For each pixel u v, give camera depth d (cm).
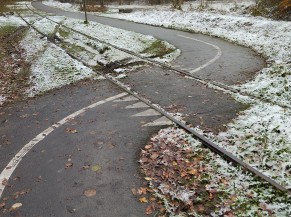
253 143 598
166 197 479
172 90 923
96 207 468
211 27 2123
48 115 813
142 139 652
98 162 580
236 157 550
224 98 838
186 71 1100
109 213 454
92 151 618
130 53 1431
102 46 1544
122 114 777
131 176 534
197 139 629
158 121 726
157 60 1288
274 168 521
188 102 824
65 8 4847
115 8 4325
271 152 563
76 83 1065
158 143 630
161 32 2094
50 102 909
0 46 1848
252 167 519
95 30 2156
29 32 2225
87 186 515
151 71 1139
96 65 1271
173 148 607
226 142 613
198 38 1816
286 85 874
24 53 1611
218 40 1733
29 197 500
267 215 425
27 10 4362
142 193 491
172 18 2628
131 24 2580
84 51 1535
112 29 2198
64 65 1271
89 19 2962
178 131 668
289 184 477
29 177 552
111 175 539
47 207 475
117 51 1441
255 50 1428
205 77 1029
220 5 3350
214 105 795
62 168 570
